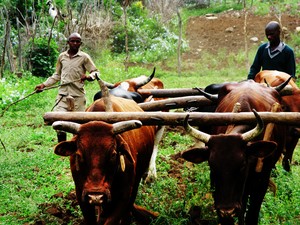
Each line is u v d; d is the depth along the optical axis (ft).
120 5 86.43
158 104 22.61
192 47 78.54
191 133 16.61
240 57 70.03
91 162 15.28
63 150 15.85
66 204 22.61
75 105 27.76
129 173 17.02
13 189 24.16
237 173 15.99
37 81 54.34
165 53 75.20
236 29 82.84
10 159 28.43
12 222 20.70
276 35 26.66
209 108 24.75
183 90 26.07
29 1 70.38
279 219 21.15
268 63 27.02
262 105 19.11
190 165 27.22
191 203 21.43
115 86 25.62
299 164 28.94
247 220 19.60
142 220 20.49
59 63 27.96
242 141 16.31
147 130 19.85
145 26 80.53
